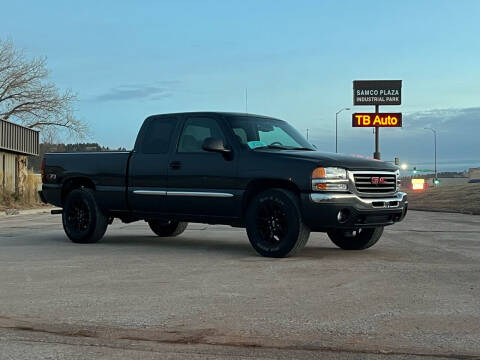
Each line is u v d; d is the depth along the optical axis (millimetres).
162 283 6215
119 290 5824
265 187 8508
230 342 3971
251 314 4777
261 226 8344
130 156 9805
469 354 3699
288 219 8016
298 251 8141
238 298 5414
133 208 9766
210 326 4395
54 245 10086
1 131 27688
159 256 8492
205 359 3613
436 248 9586
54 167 10812
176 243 10453
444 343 3936
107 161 10078
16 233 12773
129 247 9742
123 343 3961
